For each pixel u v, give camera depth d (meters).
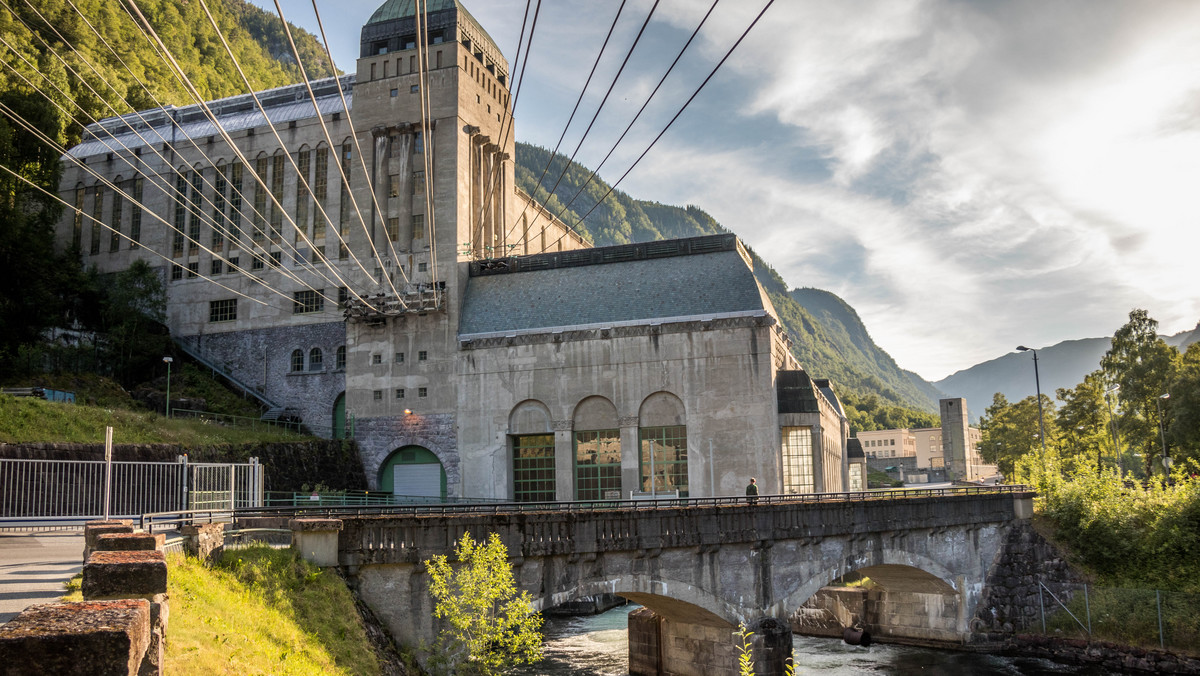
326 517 32.16
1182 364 97.50
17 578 21.33
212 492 36.16
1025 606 62.53
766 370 71.38
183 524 29.16
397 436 79.94
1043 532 65.75
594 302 78.12
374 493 78.00
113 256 93.06
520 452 77.31
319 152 88.81
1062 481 68.56
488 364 78.25
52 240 88.50
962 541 61.03
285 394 86.62
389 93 86.75
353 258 85.50
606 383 74.69
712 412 71.88
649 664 52.03
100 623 5.93
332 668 24.83
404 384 80.56
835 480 95.25
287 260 88.50
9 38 102.69
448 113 85.06
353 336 82.81
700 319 73.00
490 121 91.44
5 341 75.31
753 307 73.25
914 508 56.44
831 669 55.47
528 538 36.94
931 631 62.66
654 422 73.44
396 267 83.81
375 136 86.69
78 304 87.38
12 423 49.78
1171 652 55.34
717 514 44.84
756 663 45.78
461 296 82.06
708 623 48.41
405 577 32.69
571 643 61.72
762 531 46.75
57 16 117.62
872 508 53.53
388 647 30.81
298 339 87.31
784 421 74.12
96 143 96.50
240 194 90.81
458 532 34.44
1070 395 112.38
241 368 88.56
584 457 75.12
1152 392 97.69
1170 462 82.19
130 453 54.53
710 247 79.25
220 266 90.81
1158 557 61.78
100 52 122.12
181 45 158.12
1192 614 56.78
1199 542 60.75
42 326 79.44
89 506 33.16
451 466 77.88
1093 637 58.91
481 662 32.59
